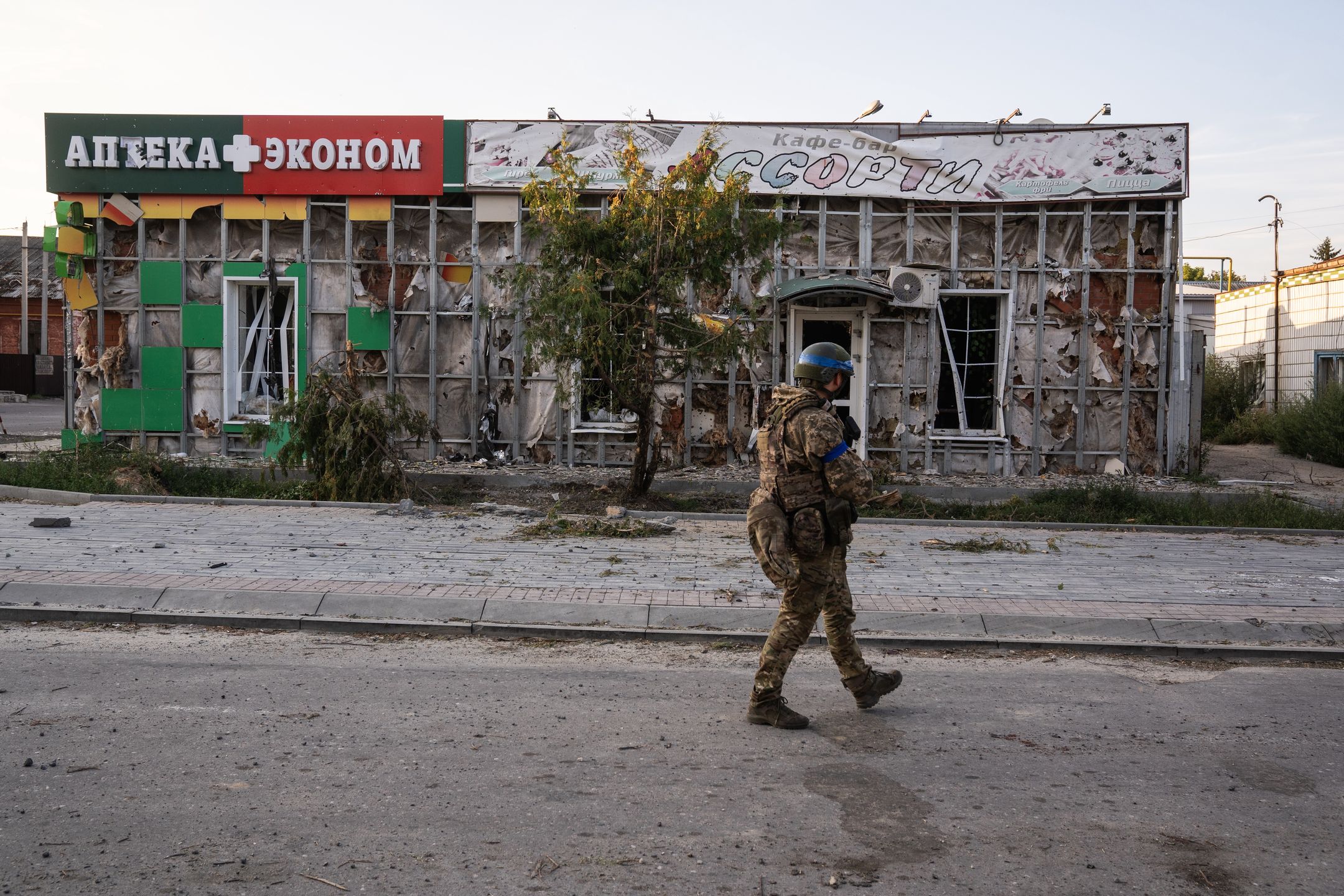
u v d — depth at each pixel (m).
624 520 10.92
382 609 7.04
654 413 13.52
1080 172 15.23
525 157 15.52
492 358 15.86
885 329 15.66
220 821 3.74
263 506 11.79
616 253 12.00
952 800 4.09
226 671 5.68
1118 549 10.08
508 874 3.39
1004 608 7.22
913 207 15.57
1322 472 17.55
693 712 5.18
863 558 9.20
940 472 15.64
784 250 15.56
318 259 15.90
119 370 15.91
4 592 7.05
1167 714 5.29
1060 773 4.41
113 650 6.07
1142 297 15.47
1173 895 3.36
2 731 4.60
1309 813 4.03
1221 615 7.14
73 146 15.71
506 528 10.60
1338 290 22.77
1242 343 27.06
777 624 5.03
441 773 4.24
